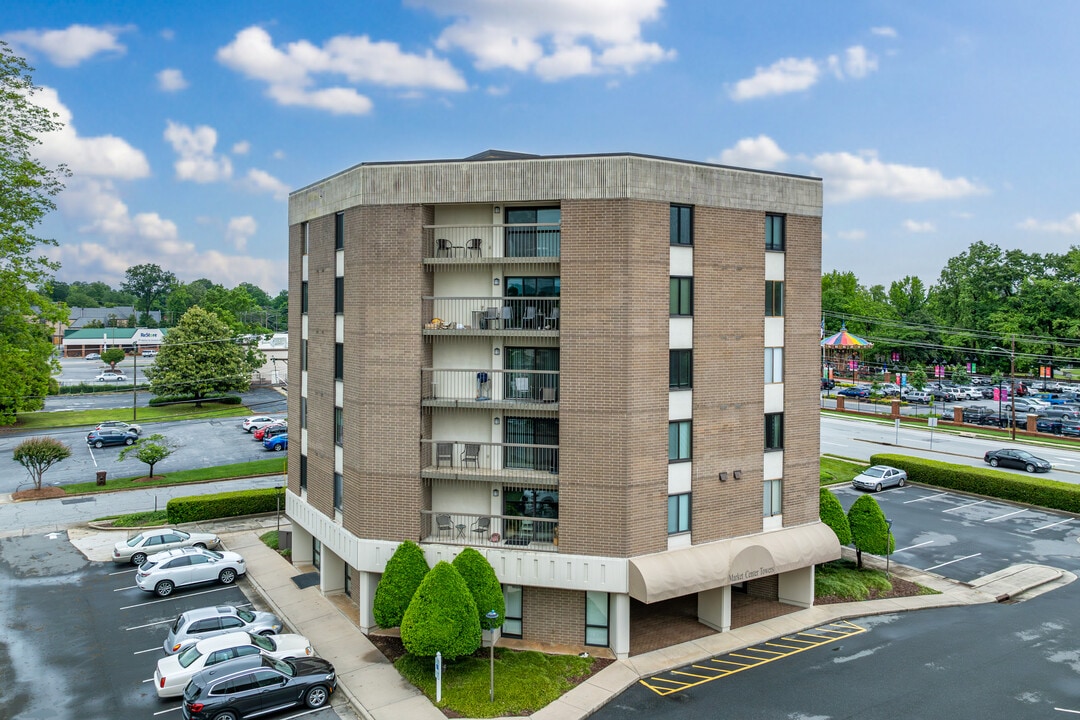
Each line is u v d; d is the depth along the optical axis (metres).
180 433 67.75
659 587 23.48
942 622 27.06
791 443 28.44
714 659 23.97
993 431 70.75
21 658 23.58
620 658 23.80
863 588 29.98
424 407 25.59
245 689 19.81
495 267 25.78
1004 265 105.56
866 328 118.94
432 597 21.50
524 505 25.98
